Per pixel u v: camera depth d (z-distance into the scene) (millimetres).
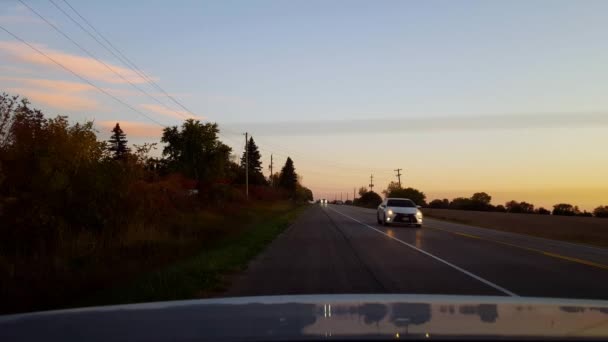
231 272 13664
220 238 22984
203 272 12648
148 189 20938
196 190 38094
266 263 15703
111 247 16141
